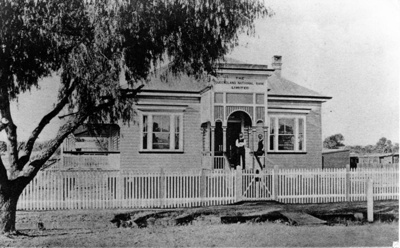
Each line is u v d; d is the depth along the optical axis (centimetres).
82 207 1738
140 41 1728
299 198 1923
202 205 1839
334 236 1717
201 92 2027
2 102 1608
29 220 1664
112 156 1947
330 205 1916
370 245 1736
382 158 2048
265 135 1980
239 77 1950
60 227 1667
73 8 1659
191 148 2028
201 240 1636
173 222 1728
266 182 1906
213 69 1864
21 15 1633
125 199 1775
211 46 1838
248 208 1831
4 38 1623
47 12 1650
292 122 2102
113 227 1686
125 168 1964
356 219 1822
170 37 1770
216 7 1833
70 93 1680
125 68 1731
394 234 1772
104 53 1677
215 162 1978
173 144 2011
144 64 1744
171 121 2012
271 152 2075
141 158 1981
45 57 1669
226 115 1941
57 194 1720
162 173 1814
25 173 1630
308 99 2094
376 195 1991
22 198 1689
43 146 1709
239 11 1877
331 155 2084
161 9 1752
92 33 1672
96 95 1678
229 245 1617
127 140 1972
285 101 2086
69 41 1666
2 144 1700
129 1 1692
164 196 1808
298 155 2098
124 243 1612
